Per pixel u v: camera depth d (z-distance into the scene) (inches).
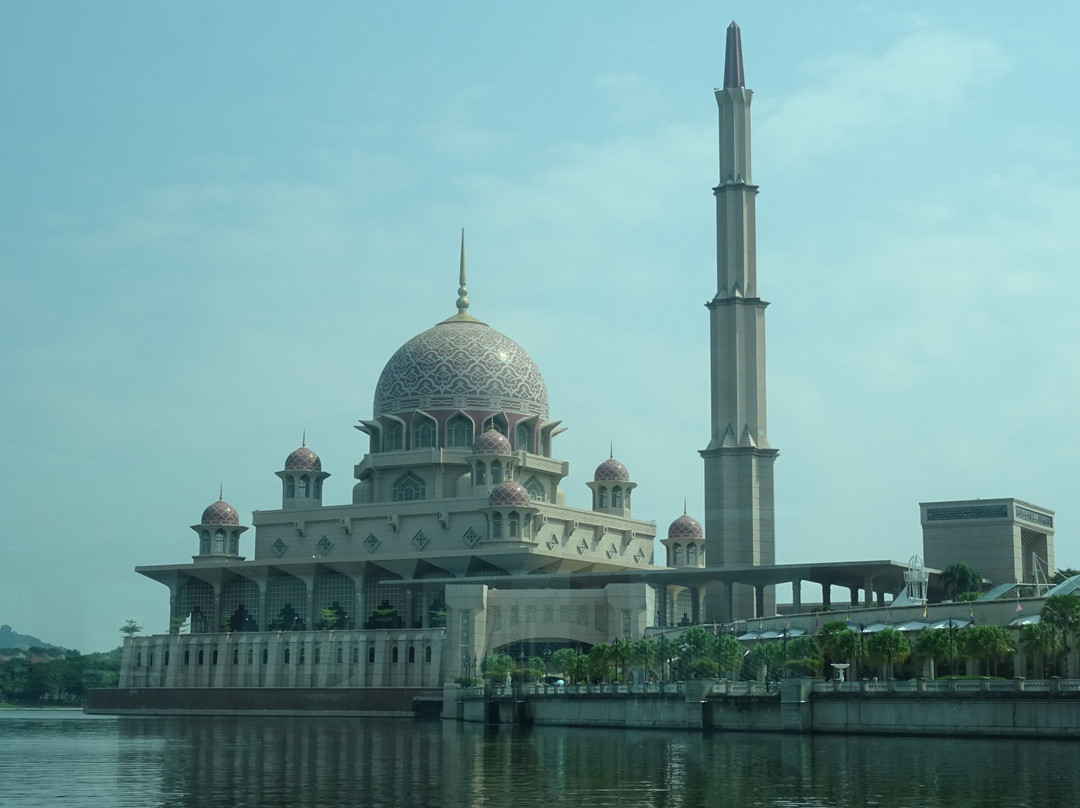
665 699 5216.5
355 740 4719.5
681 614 7396.7
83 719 6535.4
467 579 7396.7
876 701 4569.4
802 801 2689.5
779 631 6023.6
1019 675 5157.5
